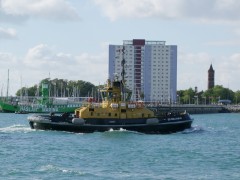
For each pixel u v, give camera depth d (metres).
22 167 94.25
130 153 116.06
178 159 108.56
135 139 143.88
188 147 129.75
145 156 111.75
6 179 83.50
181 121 165.88
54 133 156.62
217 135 168.50
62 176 86.31
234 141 149.12
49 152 115.75
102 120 158.38
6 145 127.00
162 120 162.62
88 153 114.94
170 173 91.56
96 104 159.88
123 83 163.12
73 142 134.62
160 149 123.94
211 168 97.56
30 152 115.31
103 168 95.50
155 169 95.50
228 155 115.94
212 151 123.00
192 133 170.00
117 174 89.44
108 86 161.38
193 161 106.12
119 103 159.50
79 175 87.38
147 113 161.88
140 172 92.06
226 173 92.31
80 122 157.00
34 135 150.88
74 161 103.12
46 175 86.94
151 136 154.25
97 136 149.00
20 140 138.38
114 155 112.44
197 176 88.94
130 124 159.25
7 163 99.12
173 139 148.12
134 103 160.88
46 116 162.25
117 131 158.88
